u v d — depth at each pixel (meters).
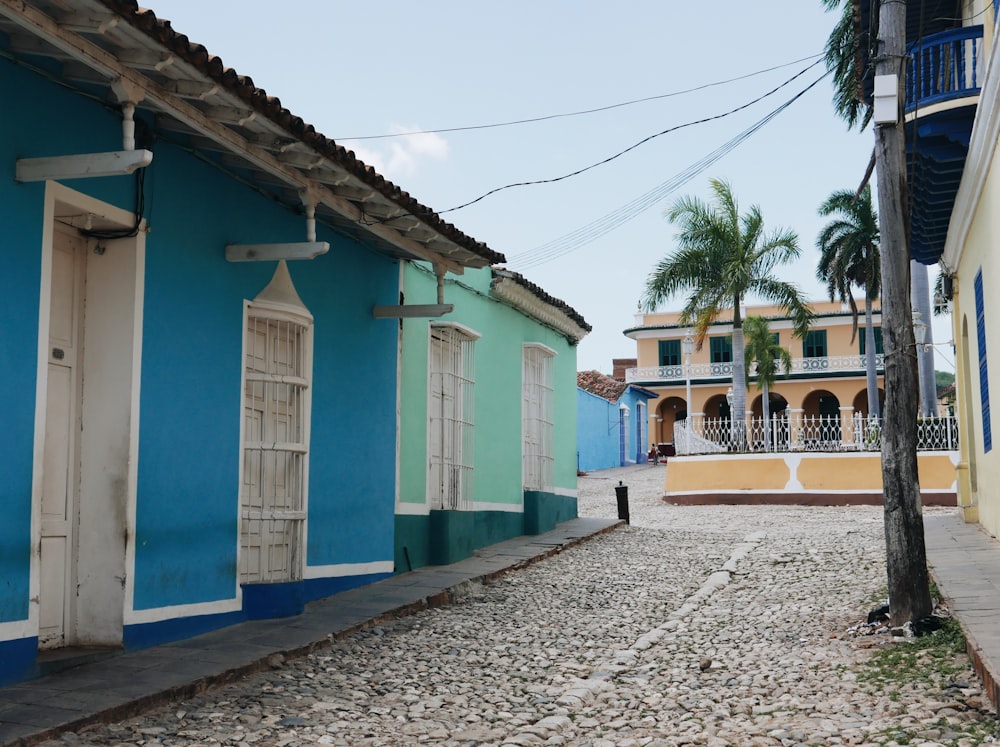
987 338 11.97
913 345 8.41
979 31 10.88
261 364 9.29
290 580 9.38
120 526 7.29
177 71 6.36
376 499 11.20
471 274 14.11
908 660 7.03
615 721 6.21
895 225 8.50
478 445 14.34
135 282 7.45
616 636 8.98
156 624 7.59
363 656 7.95
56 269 7.21
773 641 8.41
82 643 7.25
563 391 18.45
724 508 24.20
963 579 9.38
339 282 10.52
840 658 7.51
